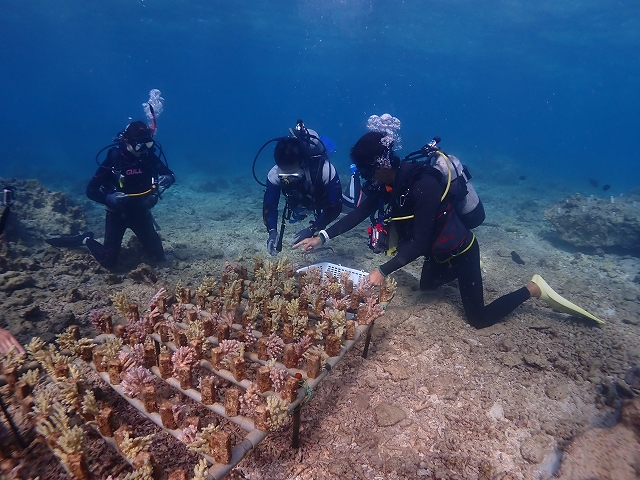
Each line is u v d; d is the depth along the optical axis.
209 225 8.96
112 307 4.35
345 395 2.99
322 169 4.53
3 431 2.36
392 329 3.94
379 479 2.29
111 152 5.13
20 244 6.07
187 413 2.65
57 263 5.40
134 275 5.03
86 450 2.25
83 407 2.15
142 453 1.81
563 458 2.33
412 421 2.77
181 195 13.74
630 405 2.38
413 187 3.32
